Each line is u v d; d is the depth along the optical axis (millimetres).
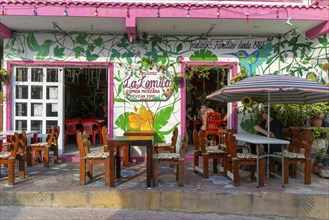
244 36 7914
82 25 7316
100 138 10562
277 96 6258
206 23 7094
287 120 7672
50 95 7961
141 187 5309
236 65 7895
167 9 6703
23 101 7910
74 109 12523
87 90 13055
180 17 6707
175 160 5406
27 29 7648
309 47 7762
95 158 5492
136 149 7809
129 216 4762
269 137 5863
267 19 6766
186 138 5430
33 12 6586
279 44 7922
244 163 5430
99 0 7305
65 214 4785
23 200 5078
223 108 9695
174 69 7902
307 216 4941
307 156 5570
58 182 5691
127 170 6715
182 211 5012
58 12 6621
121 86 7867
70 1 6684
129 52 7852
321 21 6902
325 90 4785
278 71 7922
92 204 5070
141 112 7883
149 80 7891
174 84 7895
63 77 7965
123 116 7879
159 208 5047
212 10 6715
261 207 4977
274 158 5930
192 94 10695
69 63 7777
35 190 5172
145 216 4785
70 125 10367
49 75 7945
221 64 7875
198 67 7902
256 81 5254
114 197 5078
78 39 7793
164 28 7477
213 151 6137
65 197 5066
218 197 4992
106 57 7828
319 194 4988
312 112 7281
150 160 5270
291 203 4961
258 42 7930
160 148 7051
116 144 5297
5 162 5484
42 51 7766
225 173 6059
